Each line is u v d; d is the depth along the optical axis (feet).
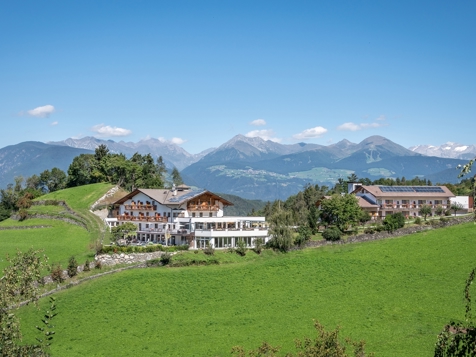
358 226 428.56
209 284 312.71
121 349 233.14
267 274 329.72
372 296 295.48
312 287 310.86
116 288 304.50
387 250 370.73
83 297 293.84
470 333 92.17
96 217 474.08
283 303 287.89
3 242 422.82
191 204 405.39
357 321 260.21
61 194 563.48
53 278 311.68
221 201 419.54
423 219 439.63
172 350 230.48
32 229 469.57
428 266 339.98
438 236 391.86
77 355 226.99
